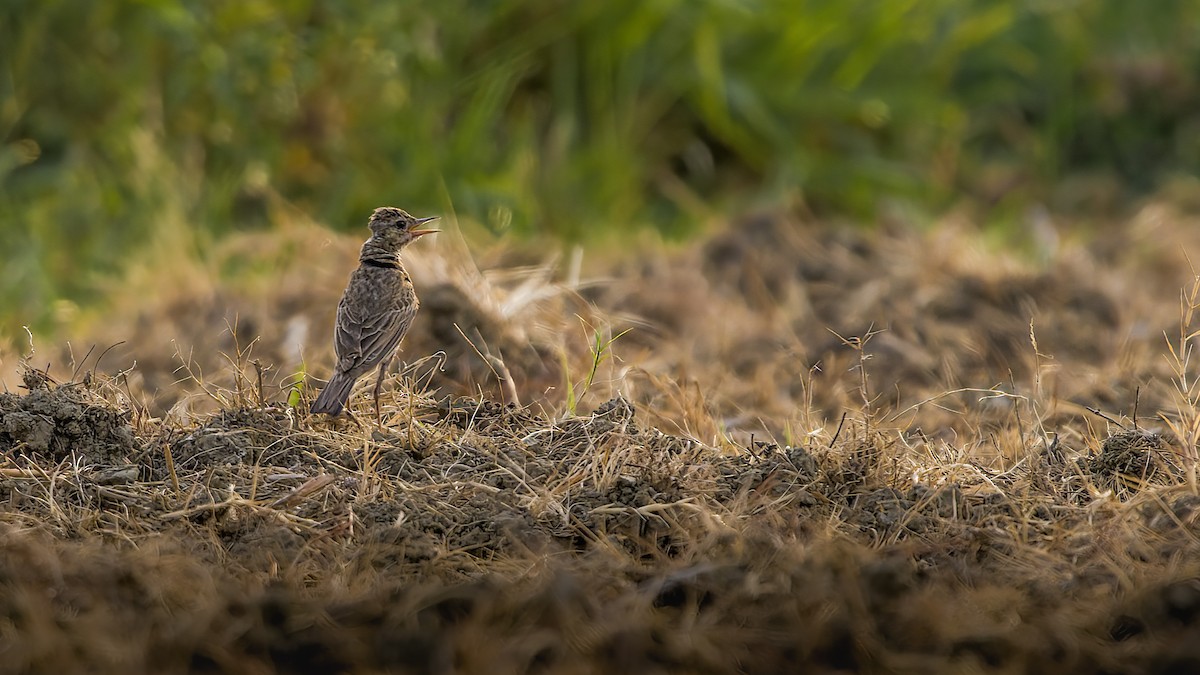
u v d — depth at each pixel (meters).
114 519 7.83
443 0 17.44
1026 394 11.27
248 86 15.88
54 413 8.57
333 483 8.19
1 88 16.20
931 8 19.28
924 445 9.33
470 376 10.80
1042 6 20.28
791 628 6.69
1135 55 20.72
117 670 6.43
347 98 16.47
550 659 6.50
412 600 6.80
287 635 6.65
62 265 15.27
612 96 18.16
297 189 16.44
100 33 16.28
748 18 18.45
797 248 14.84
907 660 6.54
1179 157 19.62
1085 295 13.59
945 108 19.11
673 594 7.01
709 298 13.79
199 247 15.19
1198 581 6.96
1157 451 8.63
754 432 10.66
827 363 12.12
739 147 18.38
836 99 18.70
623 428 8.73
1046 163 19.44
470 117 17.12
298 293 13.08
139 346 12.67
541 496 8.01
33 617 6.60
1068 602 6.98
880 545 7.68
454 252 12.33
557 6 17.88
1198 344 12.48
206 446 8.59
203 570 7.14
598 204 17.30
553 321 11.72
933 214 18.02
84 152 16.25
